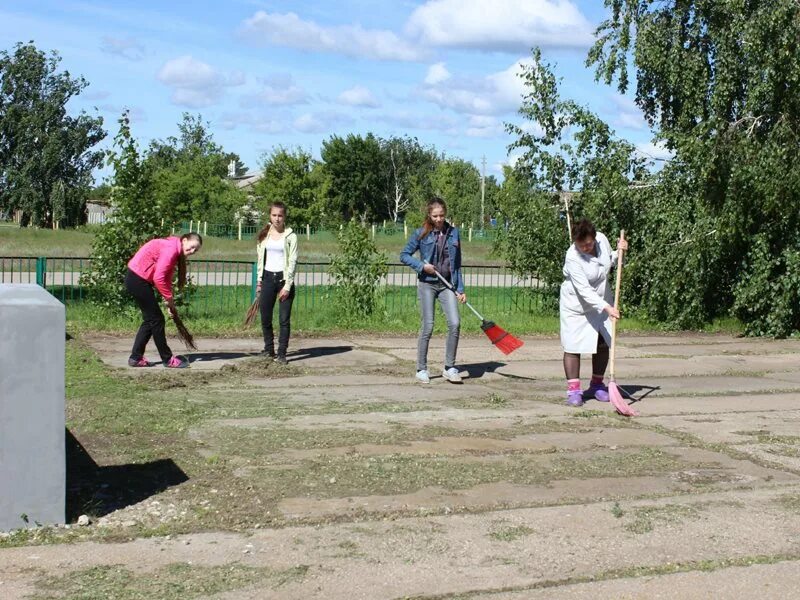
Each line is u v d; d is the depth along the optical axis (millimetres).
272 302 11188
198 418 7691
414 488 5809
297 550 4695
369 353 12234
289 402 8578
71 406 7973
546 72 17000
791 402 9398
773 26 14625
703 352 13375
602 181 16453
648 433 7641
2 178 37500
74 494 5480
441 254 9961
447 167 76125
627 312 16672
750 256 15328
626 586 4316
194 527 5000
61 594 4078
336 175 90375
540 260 16812
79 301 15781
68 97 37250
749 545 4922
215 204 61625
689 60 17250
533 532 5043
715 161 14875
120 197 14008
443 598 4145
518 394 9414
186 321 14211
